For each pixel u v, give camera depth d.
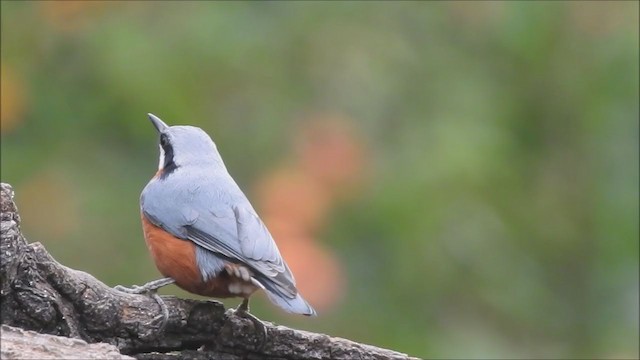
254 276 8.73
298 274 12.20
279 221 12.43
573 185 14.45
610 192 14.27
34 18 13.41
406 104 14.02
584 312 14.30
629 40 14.27
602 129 14.38
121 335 8.09
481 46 14.73
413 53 14.45
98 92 13.12
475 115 13.99
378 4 14.49
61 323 7.82
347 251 12.59
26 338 7.32
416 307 12.81
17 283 7.64
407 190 12.89
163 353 8.42
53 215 12.82
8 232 7.49
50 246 12.73
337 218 12.61
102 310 7.96
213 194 9.21
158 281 8.95
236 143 13.20
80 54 13.30
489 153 13.39
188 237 8.98
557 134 14.57
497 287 13.34
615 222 14.20
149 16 13.48
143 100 12.96
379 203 12.73
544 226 14.16
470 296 13.21
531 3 14.61
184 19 13.44
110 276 12.77
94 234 12.86
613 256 14.23
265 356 8.73
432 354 12.70
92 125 13.20
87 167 13.12
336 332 12.47
